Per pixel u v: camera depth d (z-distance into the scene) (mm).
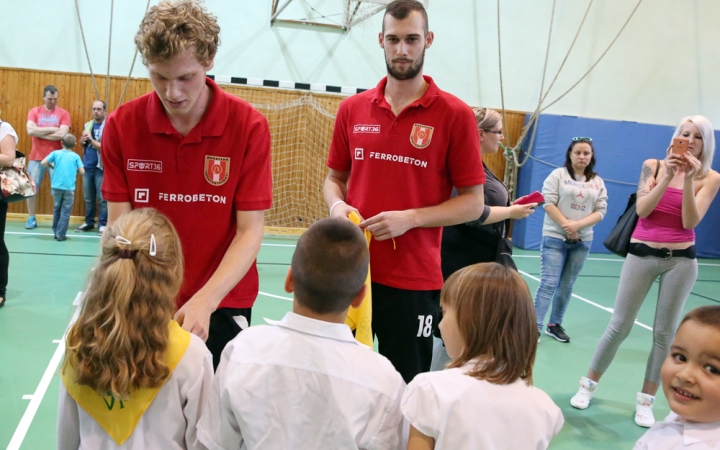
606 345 3109
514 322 1298
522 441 1260
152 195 1638
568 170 4133
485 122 2781
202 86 1489
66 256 5660
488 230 2490
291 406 1202
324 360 1221
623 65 8844
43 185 7387
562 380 3598
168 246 1331
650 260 2891
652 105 9031
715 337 1175
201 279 1704
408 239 1919
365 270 1295
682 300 2898
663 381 1279
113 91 7469
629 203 3066
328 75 8070
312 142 8078
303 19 7918
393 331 1969
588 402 3223
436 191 1934
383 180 1916
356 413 1212
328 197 2057
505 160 8594
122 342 1213
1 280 4094
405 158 1884
